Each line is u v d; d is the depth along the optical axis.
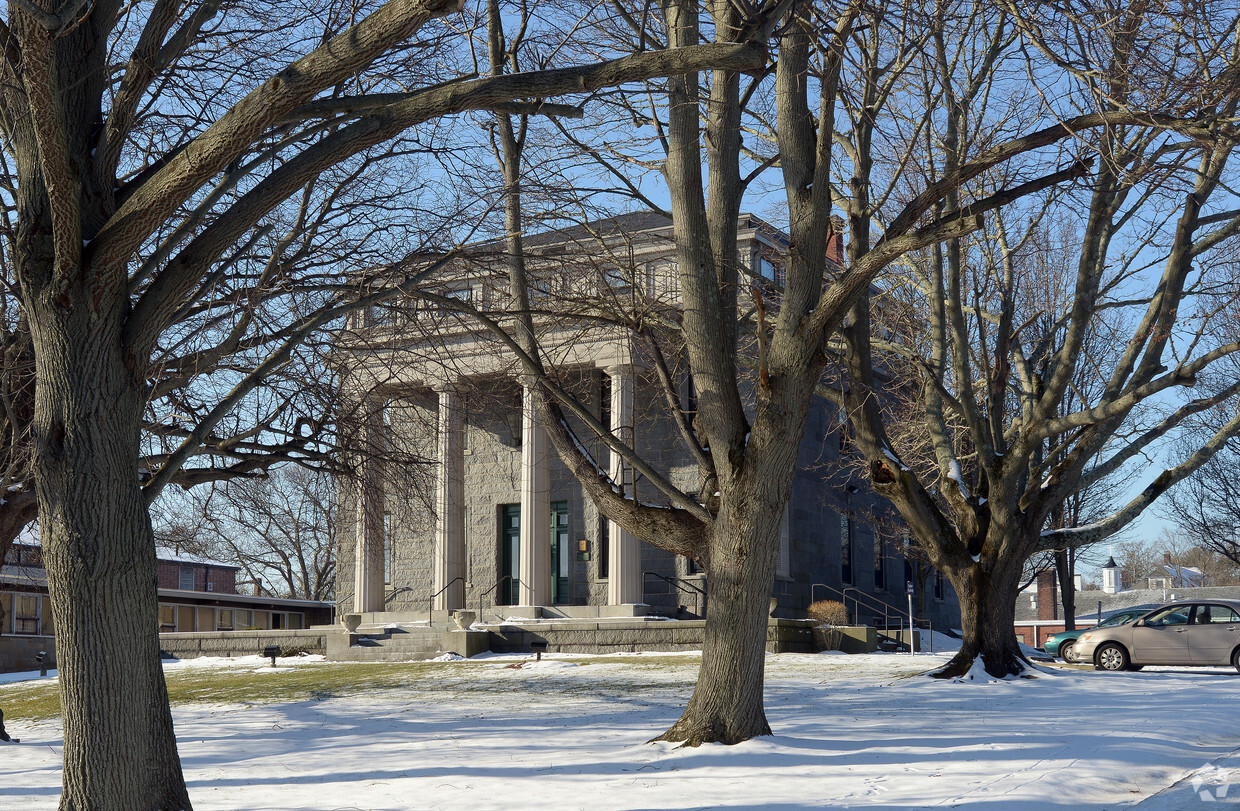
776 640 27.92
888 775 9.99
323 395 15.00
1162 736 12.02
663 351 16.62
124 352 8.41
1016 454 19.48
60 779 12.68
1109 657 24.72
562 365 14.65
